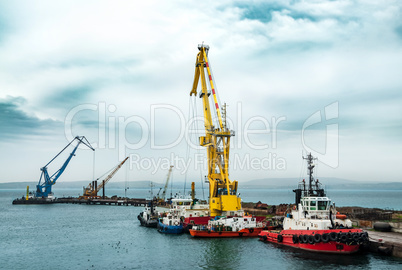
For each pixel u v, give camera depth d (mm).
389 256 44781
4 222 105688
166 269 44438
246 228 63656
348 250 45344
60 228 89312
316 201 51844
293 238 51562
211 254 51219
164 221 78375
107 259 51031
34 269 46312
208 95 81312
